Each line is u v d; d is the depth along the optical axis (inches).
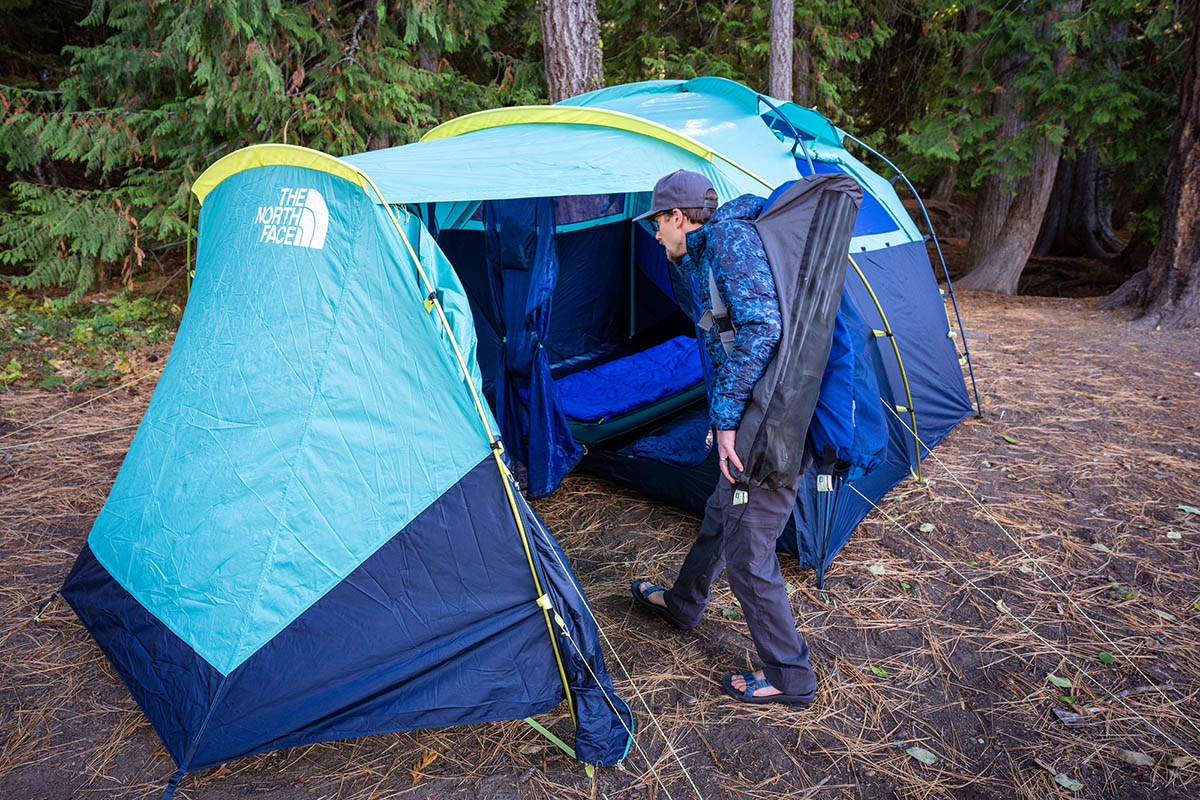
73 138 241.1
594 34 227.5
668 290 214.4
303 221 97.9
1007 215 377.1
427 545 87.0
